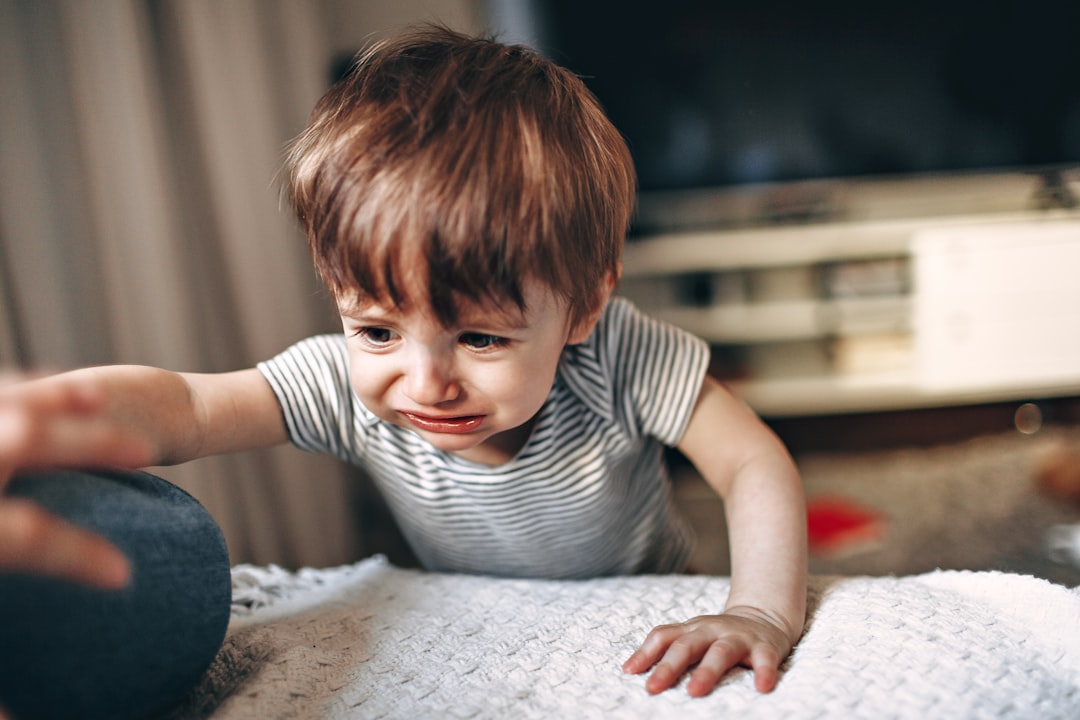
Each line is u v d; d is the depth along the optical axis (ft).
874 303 7.72
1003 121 7.61
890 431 7.61
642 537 2.95
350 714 1.49
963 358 7.70
